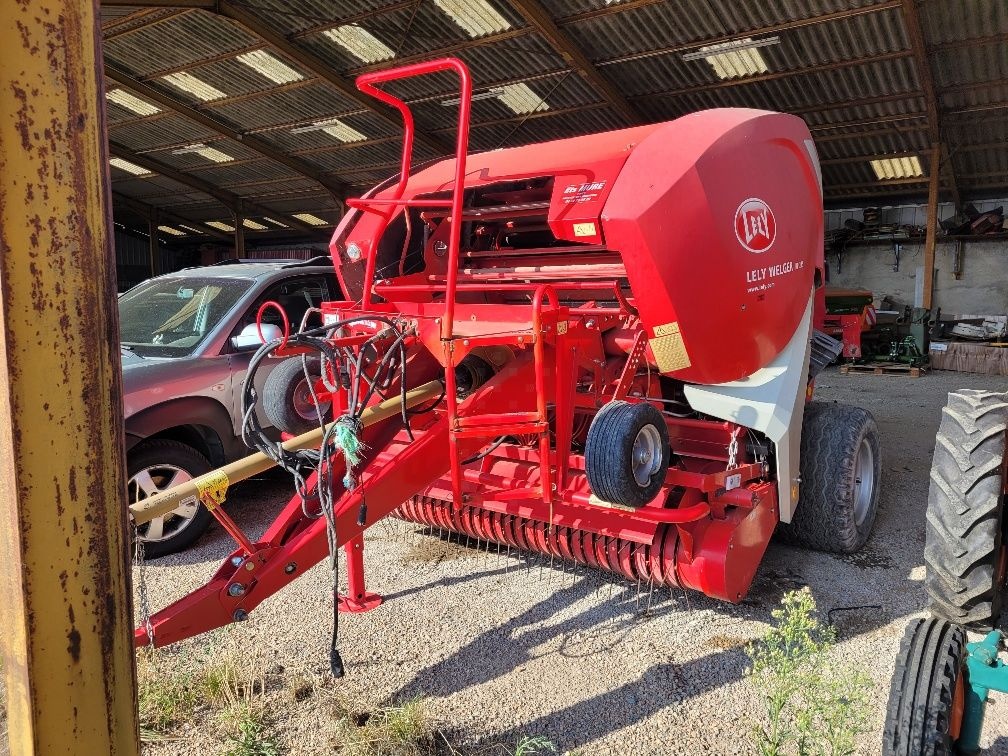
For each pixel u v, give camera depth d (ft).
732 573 10.80
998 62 34.22
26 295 4.46
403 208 12.81
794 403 11.96
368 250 13.20
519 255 13.34
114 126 50.98
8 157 4.33
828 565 13.65
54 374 4.64
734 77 36.94
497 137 46.88
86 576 4.91
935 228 44.21
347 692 9.99
